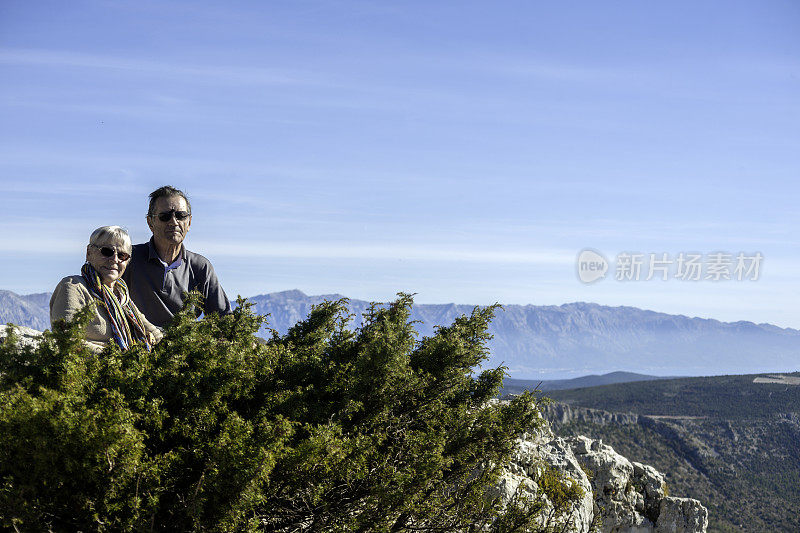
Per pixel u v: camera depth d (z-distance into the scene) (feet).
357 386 18.20
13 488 12.80
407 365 19.75
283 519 16.78
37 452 12.59
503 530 20.71
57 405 12.85
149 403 14.78
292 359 19.19
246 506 14.20
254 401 18.29
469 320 22.81
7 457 12.85
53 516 13.29
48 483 13.17
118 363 15.62
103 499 13.15
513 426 20.04
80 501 13.14
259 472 13.98
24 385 13.87
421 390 19.53
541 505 21.81
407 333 19.75
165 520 14.34
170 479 14.44
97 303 17.83
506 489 28.22
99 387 14.90
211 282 22.70
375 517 16.84
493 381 22.39
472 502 19.95
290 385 18.80
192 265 22.36
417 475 17.29
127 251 18.72
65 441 12.66
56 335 14.57
